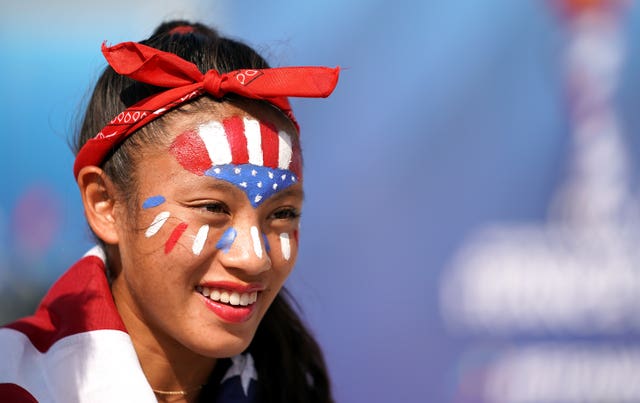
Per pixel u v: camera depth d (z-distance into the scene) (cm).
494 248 1270
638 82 1253
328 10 1268
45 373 542
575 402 1262
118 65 517
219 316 532
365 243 1278
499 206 1272
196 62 558
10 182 1281
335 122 1274
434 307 1276
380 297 1277
